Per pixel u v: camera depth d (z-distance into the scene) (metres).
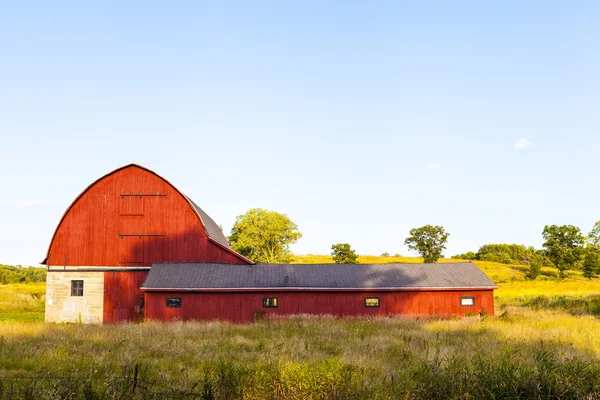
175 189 37.72
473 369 11.57
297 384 11.00
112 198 37.72
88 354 16.67
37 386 11.68
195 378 13.41
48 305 36.25
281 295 34.06
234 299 33.59
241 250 76.19
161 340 20.39
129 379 11.24
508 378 10.98
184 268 35.66
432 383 11.10
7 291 53.03
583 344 19.58
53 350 16.98
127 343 19.28
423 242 77.50
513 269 99.00
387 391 11.20
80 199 37.62
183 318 33.12
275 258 75.25
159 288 32.81
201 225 37.62
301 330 24.59
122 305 36.47
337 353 17.80
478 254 132.38
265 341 20.09
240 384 11.02
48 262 36.72
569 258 94.12
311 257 113.00
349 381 11.31
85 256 36.97
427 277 36.00
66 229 37.22
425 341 19.86
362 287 34.03
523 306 43.44
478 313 34.75
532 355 16.00
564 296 51.97
